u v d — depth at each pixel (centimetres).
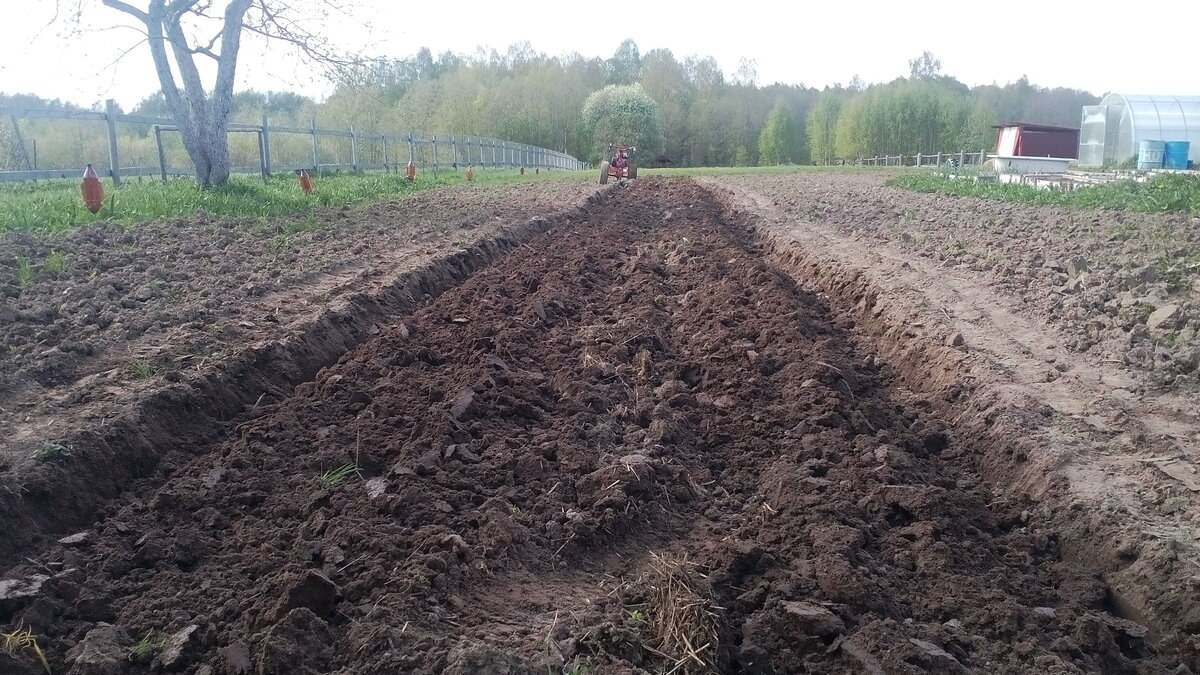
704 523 446
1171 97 3556
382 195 1780
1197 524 410
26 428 443
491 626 334
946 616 364
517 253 1179
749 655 336
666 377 661
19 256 797
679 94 9350
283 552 377
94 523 403
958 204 1712
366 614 329
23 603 327
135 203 1193
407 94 6334
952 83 10681
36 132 2034
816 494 456
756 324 774
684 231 1422
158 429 482
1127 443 496
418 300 858
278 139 2916
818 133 8481
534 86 8275
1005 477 506
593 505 437
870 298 890
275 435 497
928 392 658
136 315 647
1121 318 721
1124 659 350
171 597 344
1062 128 4062
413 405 548
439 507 416
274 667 294
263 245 981
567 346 717
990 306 797
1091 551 420
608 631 328
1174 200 1282
